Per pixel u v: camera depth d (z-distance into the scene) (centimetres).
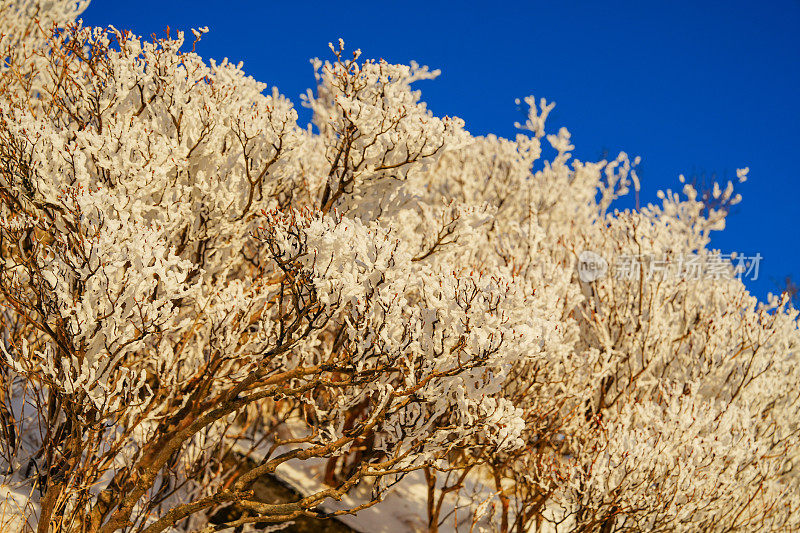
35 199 402
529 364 611
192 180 515
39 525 414
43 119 488
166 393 457
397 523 820
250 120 520
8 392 495
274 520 401
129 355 466
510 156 1200
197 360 505
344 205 537
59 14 747
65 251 361
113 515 423
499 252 710
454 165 1201
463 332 365
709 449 553
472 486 940
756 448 616
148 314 355
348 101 487
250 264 604
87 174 399
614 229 794
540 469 607
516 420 389
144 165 442
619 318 727
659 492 531
